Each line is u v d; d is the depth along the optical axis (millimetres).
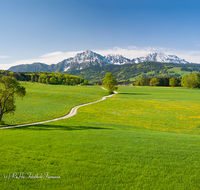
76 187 9562
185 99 92125
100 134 23016
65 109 59125
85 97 92500
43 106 63875
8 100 32438
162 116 49562
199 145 18281
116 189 9539
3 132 23547
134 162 13023
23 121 39562
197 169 12133
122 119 44844
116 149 15875
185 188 9797
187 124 39562
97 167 11922
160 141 19656
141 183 10164
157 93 127438
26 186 9445
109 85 118188
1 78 31172
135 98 95500
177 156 14531
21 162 12148
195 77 192000
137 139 20406
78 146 16359
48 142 17562
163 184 10148
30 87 143125
